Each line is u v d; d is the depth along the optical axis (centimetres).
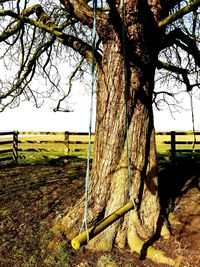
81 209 490
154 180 500
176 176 790
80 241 282
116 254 452
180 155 1265
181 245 459
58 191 692
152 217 488
